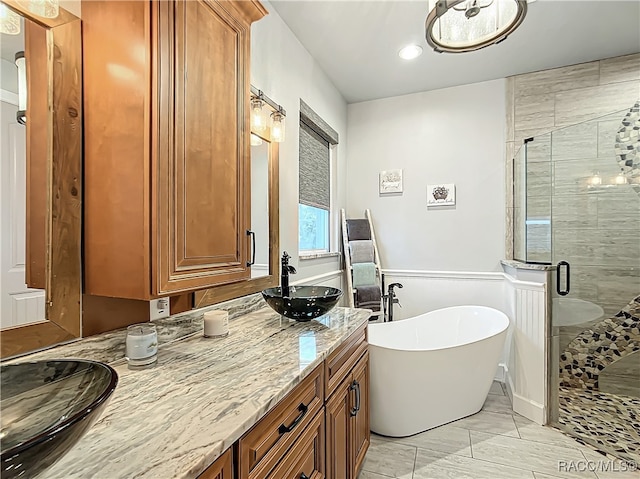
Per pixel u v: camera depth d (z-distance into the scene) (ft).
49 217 3.22
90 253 3.48
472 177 10.71
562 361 9.21
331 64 9.39
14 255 2.98
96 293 3.45
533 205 9.19
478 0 4.86
